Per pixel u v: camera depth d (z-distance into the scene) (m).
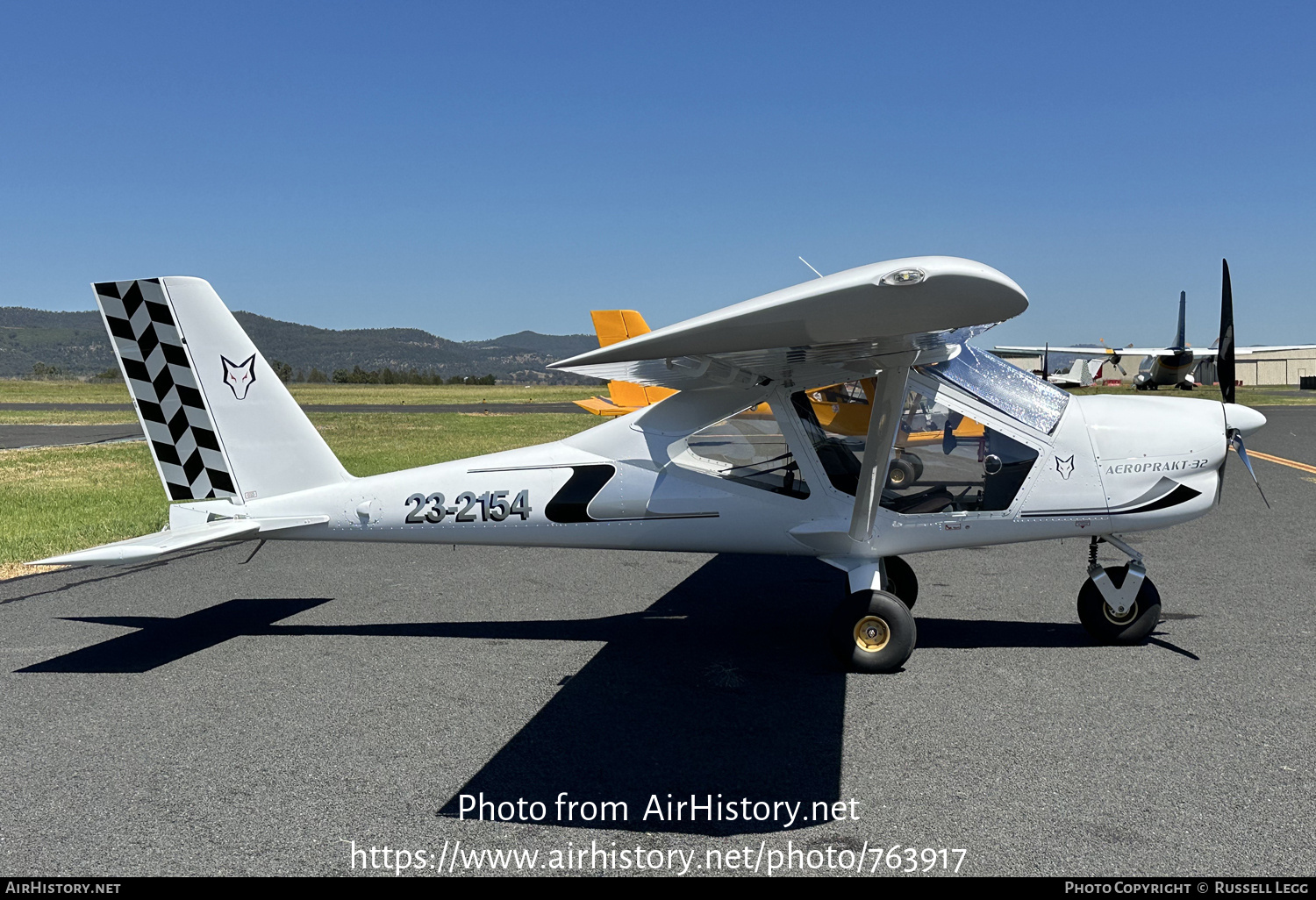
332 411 38.75
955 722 3.74
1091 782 3.16
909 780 3.21
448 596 6.16
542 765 3.38
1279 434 21.39
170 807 3.06
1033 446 4.70
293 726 3.78
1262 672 4.33
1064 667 4.46
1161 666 4.44
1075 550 7.58
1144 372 50.78
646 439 4.99
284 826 2.93
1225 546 7.61
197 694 4.20
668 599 6.05
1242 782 3.14
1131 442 4.69
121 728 3.77
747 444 4.89
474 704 4.04
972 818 2.92
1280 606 5.57
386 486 5.16
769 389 4.81
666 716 3.87
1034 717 3.78
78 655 4.82
